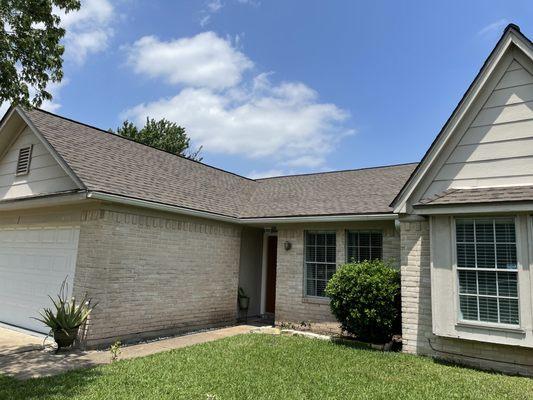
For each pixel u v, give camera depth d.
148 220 9.13
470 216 7.03
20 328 9.71
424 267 7.81
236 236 11.84
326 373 6.18
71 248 8.87
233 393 5.18
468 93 7.51
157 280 9.22
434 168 7.91
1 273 10.95
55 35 7.55
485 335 6.61
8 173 10.99
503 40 7.25
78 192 7.93
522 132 7.09
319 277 10.50
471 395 5.28
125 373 5.97
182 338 9.13
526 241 6.44
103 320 8.00
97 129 11.32
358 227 9.96
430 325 7.57
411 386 5.63
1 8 6.91
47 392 5.11
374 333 8.25
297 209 11.09
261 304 12.98
